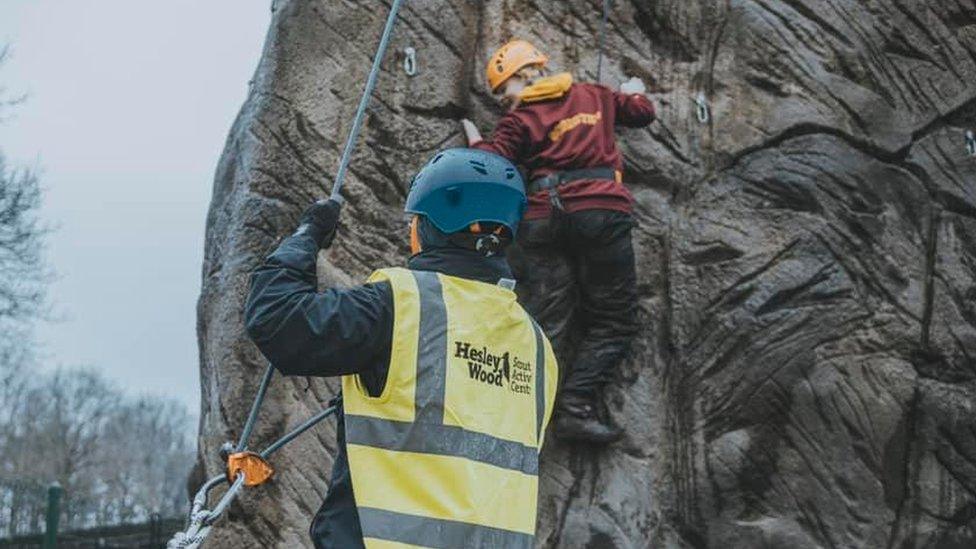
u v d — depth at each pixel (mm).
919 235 7367
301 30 7207
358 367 3217
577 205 6609
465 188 3479
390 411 3201
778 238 7184
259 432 6789
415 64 7168
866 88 7465
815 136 7352
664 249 7164
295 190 7047
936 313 7285
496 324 3391
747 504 6961
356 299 3238
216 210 7520
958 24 7746
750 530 6891
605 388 6949
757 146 7324
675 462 6992
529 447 3383
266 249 6977
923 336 7238
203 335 7344
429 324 3262
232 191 7324
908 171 7461
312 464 6742
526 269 6742
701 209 7230
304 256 3373
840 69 7473
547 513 6785
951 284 7355
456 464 3188
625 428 6926
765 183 7258
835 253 7199
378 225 7012
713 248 7160
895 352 7156
